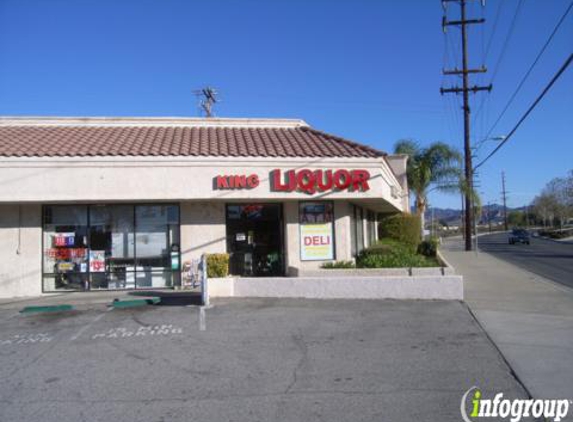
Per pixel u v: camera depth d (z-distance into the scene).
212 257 13.98
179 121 18.14
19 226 14.46
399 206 23.22
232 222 15.76
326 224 15.89
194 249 15.14
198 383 6.55
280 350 8.09
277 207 16.02
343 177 14.81
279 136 17.19
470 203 38.91
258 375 6.85
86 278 14.78
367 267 14.85
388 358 7.63
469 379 6.67
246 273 15.70
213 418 5.43
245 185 14.30
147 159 13.97
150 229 15.12
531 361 7.50
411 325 9.92
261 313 11.07
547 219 109.44
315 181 14.66
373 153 15.38
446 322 10.23
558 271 23.16
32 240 14.46
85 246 14.82
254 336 9.01
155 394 6.16
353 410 5.62
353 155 15.04
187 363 7.42
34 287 14.36
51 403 5.89
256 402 5.88
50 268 14.67
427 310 11.52
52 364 7.45
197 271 14.97
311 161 14.78
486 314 11.11
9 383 6.61
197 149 14.71
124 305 12.05
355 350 8.07
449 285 13.06
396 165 27.14
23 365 7.41
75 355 7.91
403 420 5.35
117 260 14.93
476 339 8.81
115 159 13.84
